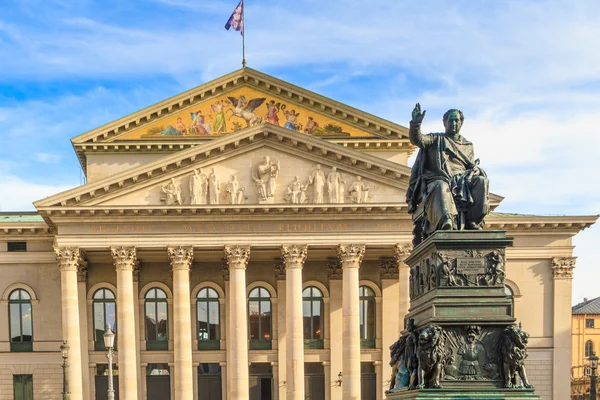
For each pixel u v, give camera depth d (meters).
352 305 68.31
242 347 67.75
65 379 52.16
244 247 68.56
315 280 76.38
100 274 75.25
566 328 76.00
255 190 68.69
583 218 75.62
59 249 67.81
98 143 77.81
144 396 73.94
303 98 78.50
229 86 78.69
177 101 77.88
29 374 74.88
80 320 73.25
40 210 67.19
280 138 68.81
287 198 68.56
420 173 14.58
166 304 75.75
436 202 13.75
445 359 12.80
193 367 74.62
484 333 12.90
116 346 74.56
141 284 75.56
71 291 67.56
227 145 68.44
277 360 75.19
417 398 12.47
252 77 78.19
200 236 68.62
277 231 68.81
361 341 75.88
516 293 76.38
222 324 75.50
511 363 12.64
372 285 76.75
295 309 68.06
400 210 68.50
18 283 75.56
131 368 67.06
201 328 75.69
